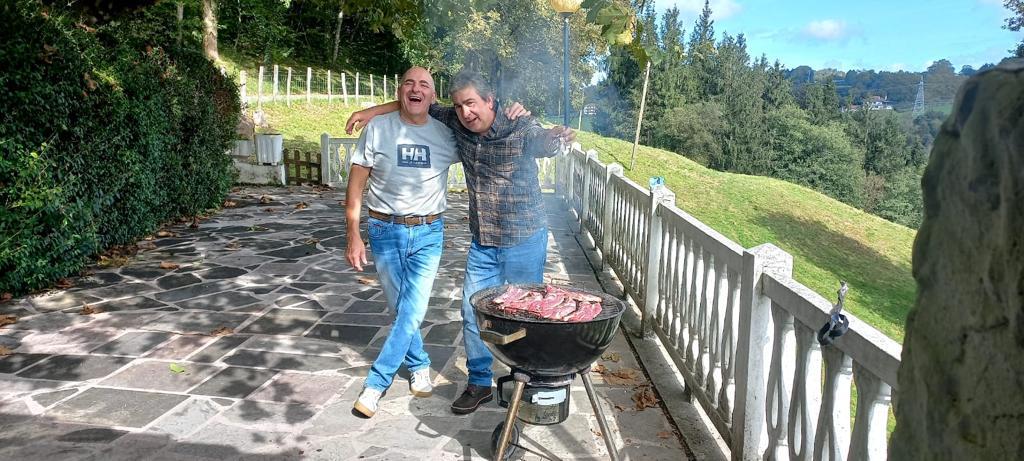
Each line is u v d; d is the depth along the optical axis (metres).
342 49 48.59
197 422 3.84
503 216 3.72
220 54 36.25
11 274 5.95
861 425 2.18
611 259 7.57
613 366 4.84
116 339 5.15
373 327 5.55
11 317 5.53
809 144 71.50
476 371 4.01
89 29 7.89
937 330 0.99
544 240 3.86
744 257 3.14
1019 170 0.82
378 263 3.98
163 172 9.27
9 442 3.56
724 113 77.38
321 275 7.22
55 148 6.43
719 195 23.05
